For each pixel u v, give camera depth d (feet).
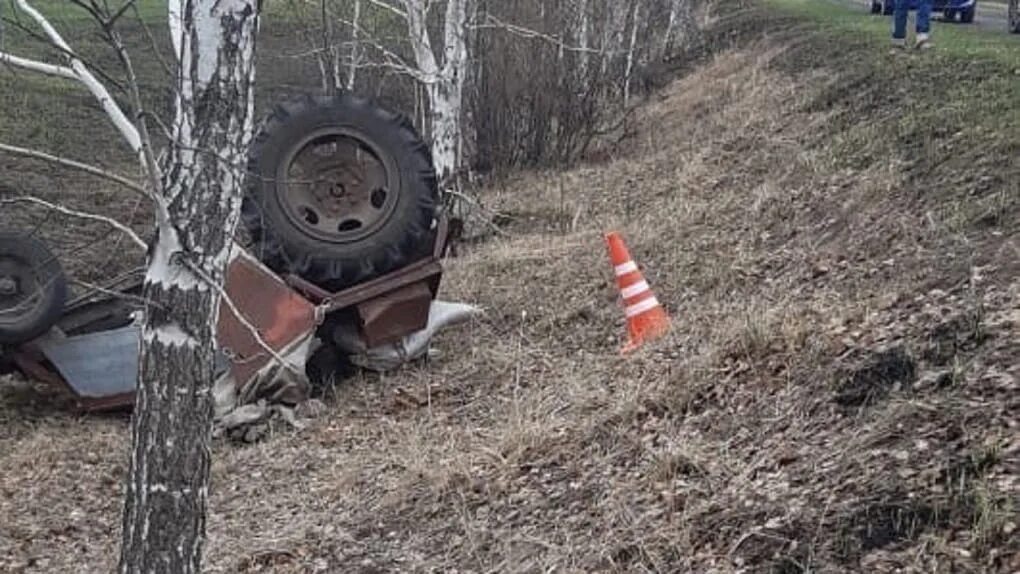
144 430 13.93
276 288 31.22
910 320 23.34
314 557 22.33
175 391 13.79
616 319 34.22
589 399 26.48
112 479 27.53
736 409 23.04
